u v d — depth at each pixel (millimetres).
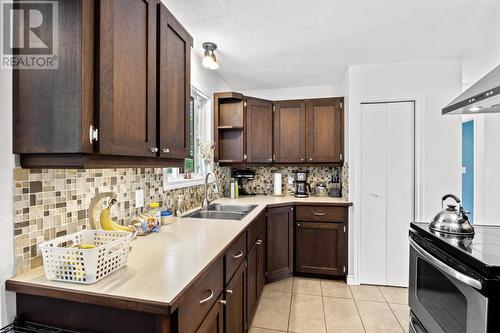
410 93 2670
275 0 1698
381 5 1757
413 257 1656
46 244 1012
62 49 893
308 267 2932
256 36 2166
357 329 2012
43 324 932
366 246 2801
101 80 938
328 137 3191
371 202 2791
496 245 1313
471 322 1106
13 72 932
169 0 1686
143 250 1269
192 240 1438
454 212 1580
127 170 1599
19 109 931
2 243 933
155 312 798
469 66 2832
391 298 2496
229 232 1606
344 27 2033
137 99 1158
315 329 2010
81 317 902
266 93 3674
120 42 1043
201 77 2697
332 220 2855
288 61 2695
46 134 909
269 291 2627
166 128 1396
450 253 1306
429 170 2639
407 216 2725
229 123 3133
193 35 2148
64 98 891
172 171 2328
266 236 2707
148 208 1800
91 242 1214
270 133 3305
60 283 923
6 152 936
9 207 947
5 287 930
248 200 3027
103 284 917
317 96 3533
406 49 2418
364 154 2807
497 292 1022
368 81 2764
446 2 1725
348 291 2637
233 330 1509
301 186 3400
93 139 917
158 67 1324
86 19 891
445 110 1972
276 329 2006
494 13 1846
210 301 1168
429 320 1451
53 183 1106
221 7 1769
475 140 3352
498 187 3186
